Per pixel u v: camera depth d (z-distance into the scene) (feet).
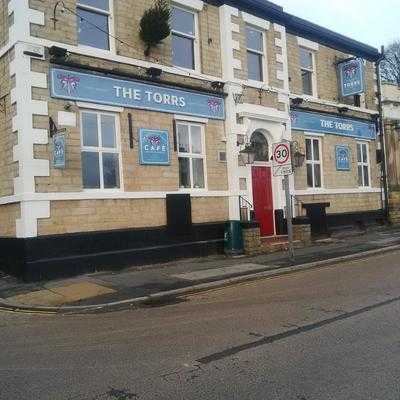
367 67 69.56
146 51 42.96
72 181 37.47
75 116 37.96
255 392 15.12
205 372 17.04
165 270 38.99
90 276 36.99
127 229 40.32
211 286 33.22
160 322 24.54
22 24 35.73
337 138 62.85
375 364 16.98
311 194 57.98
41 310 28.81
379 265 38.75
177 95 44.60
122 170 40.52
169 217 43.04
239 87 49.32
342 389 15.03
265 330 21.91
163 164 43.19
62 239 36.68
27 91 35.65
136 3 42.78
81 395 15.62
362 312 24.14
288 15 55.31
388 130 72.43
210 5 48.67
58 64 37.27
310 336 20.63
